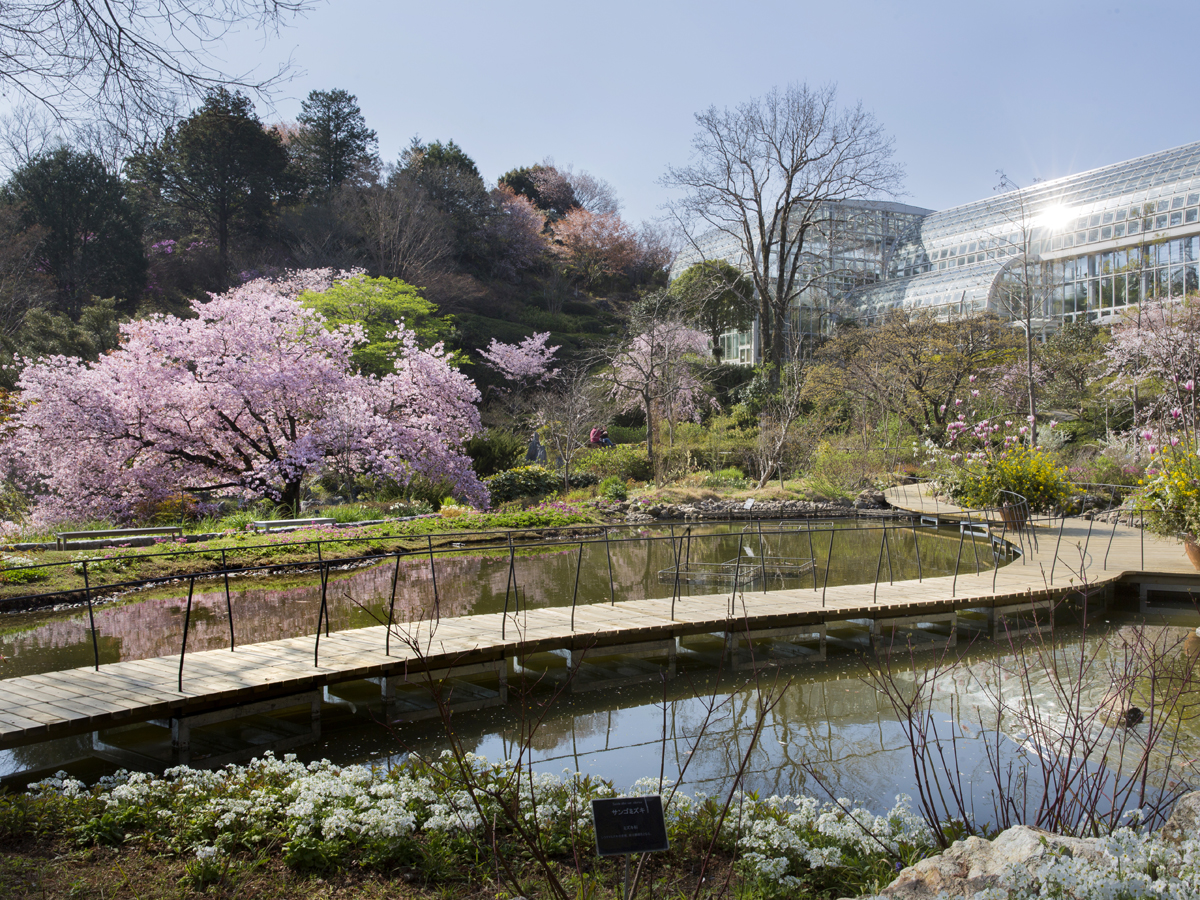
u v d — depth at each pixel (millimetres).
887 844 3914
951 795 5004
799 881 3578
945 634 9266
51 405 13977
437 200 43781
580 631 7512
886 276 41500
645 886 3541
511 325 40281
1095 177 33312
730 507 19312
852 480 21547
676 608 8695
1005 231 35219
